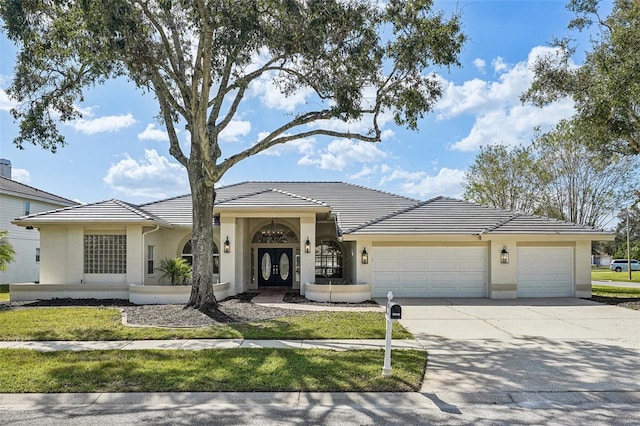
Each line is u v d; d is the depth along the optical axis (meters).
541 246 19.34
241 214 19.59
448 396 6.82
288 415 6.13
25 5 11.99
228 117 14.99
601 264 77.94
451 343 10.20
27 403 6.63
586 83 16.89
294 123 14.10
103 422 5.91
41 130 15.07
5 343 10.23
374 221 19.75
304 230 19.72
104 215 19.06
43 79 15.05
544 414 6.16
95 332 11.29
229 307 14.91
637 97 14.80
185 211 22.67
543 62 17.84
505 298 18.83
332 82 13.06
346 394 6.88
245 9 10.76
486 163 40.62
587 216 36.25
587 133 17.97
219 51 11.70
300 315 14.01
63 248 19.39
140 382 7.30
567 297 19.11
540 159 37.72
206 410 6.34
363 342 10.27
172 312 14.11
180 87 13.84
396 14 12.90
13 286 18.36
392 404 6.55
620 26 15.79
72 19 12.34
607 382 7.42
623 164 34.16
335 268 24.03
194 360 8.52
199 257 14.16
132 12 11.28
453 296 19.33
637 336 11.05
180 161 14.82
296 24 11.51
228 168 14.05
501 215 20.72
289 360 8.50
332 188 26.30
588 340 10.55
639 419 5.98
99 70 14.56
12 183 29.52
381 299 18.67
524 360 8.73
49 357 8.81
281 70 14.27
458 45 13.12
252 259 23.25
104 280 19.23
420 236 18.75
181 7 12.20
